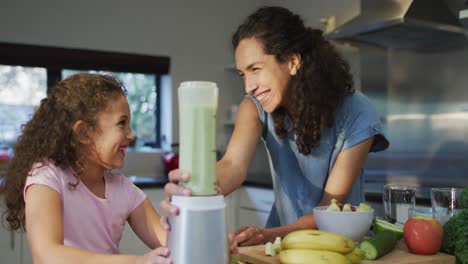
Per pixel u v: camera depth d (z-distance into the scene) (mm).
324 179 1542
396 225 1322
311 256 998
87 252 999
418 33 2873
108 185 1304
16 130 3586
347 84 1458
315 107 1392
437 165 3164
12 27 3436
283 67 1334
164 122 4055
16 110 3594
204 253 768
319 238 1044
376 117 1471
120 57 3744
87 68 3654
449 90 3096
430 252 1171
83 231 1222
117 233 1308
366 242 1131
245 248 1246
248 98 1571
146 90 4062
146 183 3299
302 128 1427
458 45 3035
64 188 1193
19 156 1212
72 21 3607
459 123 3045
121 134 1204
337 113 1448
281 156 1582
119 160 1223
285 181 1604
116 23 3754
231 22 4207
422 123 3258
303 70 1363
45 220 1096
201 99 786
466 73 2998
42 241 1049
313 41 1390
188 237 767
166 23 3941
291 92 1389
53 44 3549
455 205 1303
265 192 3324
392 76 3430
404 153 3365
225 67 4109
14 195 1210
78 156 1205
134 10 3818
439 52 3148
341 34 2910
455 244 1183
